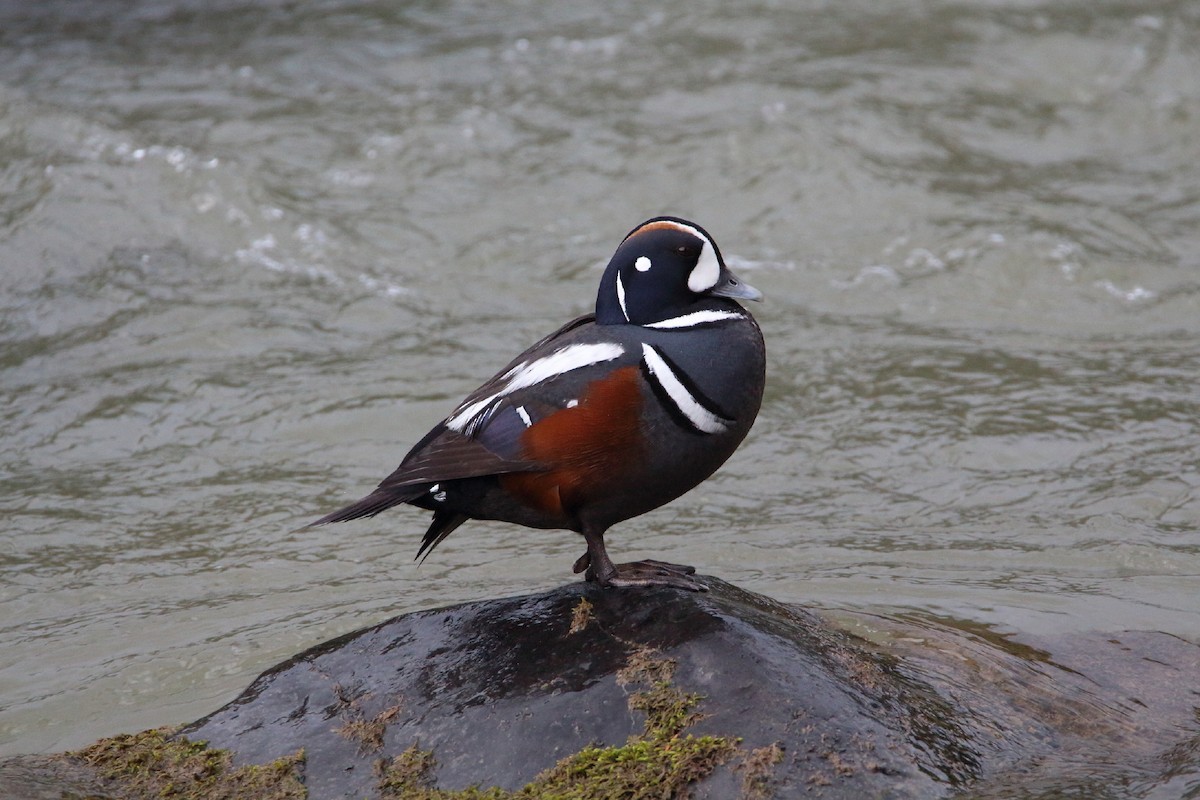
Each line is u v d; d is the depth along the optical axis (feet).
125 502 37.50
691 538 35.09
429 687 23.50
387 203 54.39
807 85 63.31
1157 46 67.10
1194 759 22.66
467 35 70.03
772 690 22.11
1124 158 59.06
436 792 21.53
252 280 48.98
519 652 23.86
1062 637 27.81
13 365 44.06
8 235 49.37
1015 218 53.57
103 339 45.34
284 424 41.16
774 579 32.01
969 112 62.03
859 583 31.50
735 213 54.44
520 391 24.02
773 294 49.24
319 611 31.53
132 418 41.52
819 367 44.29
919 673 24.45
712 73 64.85
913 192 55.57
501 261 51.03
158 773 22.72
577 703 22.44
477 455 23.93
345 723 23.17
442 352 45.09
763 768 20.92
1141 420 40.22
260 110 61.11
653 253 24.64
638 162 57.41
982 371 43.75
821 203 55.01
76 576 33.88
